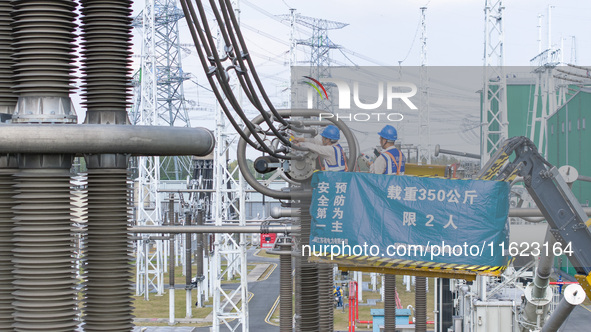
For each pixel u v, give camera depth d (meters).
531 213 10.56
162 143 5.45
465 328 21.56
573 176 10.26
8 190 5.58
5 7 5.77
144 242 38.47
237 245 30.83
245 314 28.66
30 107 5.43
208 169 47.53
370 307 40.50
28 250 5.30
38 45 5.46
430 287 38.19
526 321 15.41
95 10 5.74
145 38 44.56
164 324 38.06
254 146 8.84
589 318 25.86
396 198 9.12
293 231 9.81
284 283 13.89
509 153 9.95
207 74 6.76
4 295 5.53
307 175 9.52
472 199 9.05
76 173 5.57
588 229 10.32
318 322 10.62
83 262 5.75
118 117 5.77
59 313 5.34
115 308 5.70
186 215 38.88
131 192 6.07
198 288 42.78
